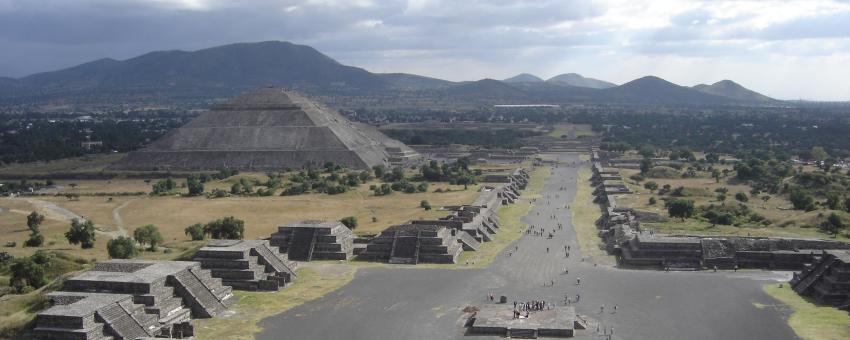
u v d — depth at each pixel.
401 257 189.62
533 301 149.75
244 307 148.50
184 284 143.88
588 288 161.38
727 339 127.00
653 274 174.38
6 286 153.75
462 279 170.50
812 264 162.75
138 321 128.88
